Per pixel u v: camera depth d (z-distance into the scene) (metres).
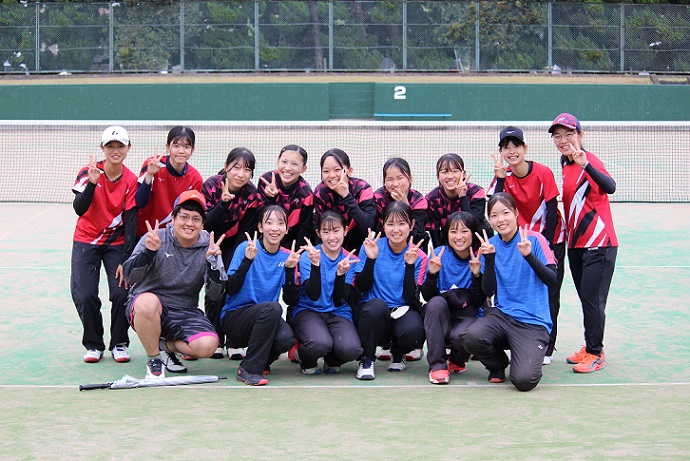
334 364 5.55
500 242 5.45
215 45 27.53
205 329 5.28
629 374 5.50
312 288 5.45
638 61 27.67
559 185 14.95
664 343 6.21
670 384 5.27
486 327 5.25
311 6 27.44
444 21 27.50
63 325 6.67
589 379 5.41
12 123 15.01
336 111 25.03
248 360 5.30
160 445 4.14
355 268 5.64
